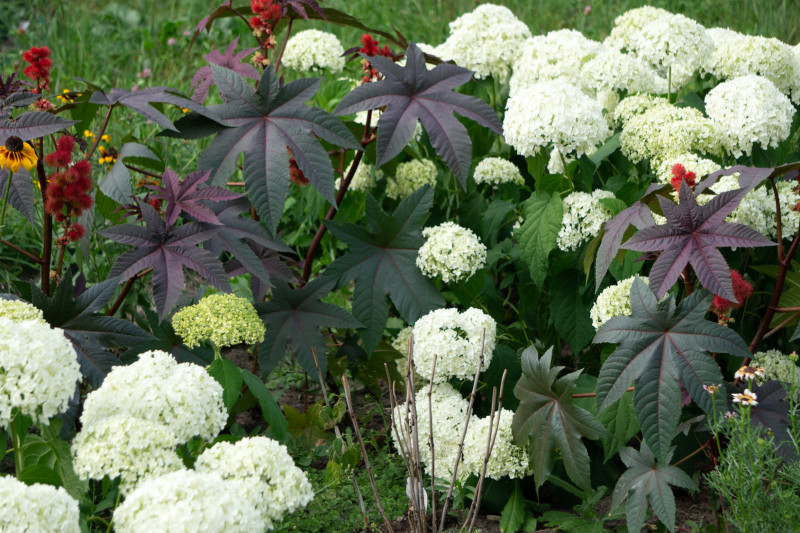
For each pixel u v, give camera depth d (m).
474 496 2.34
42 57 2.67
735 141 2.88
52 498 1.50
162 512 1.54
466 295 3.04
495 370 2.83
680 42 3.16
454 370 2.54
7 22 7.13
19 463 1.91
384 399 3.33
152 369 2.04
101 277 3.46
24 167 2.51
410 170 3.38
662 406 2.15
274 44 2.95
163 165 3.01
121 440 1.79
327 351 3.25
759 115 2.79
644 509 2.19
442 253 2.77
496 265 3.46
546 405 2.41
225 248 2.62
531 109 2.76
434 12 7.37
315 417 2.77
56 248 3.86
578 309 2.91
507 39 3.58
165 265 2.49
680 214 2.13
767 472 2.07
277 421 2.56
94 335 2.46
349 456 2.55
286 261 3.27
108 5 7.64
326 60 3.88
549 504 2.70
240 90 2.69
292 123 2.65
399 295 2.85
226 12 3.02
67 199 2.50
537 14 7.25
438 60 3.06
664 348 2.18
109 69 6.41
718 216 2.11
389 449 2.97
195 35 3.11
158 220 2.54
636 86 3.30
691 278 2.55
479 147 3.62
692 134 2.79
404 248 2.90
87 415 1.94
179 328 2.46
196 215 2.51
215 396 2.08
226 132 2.65
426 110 2.68
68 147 2.51
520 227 2.86
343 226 2.87
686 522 2.47
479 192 3.58
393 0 7.57
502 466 2.46
